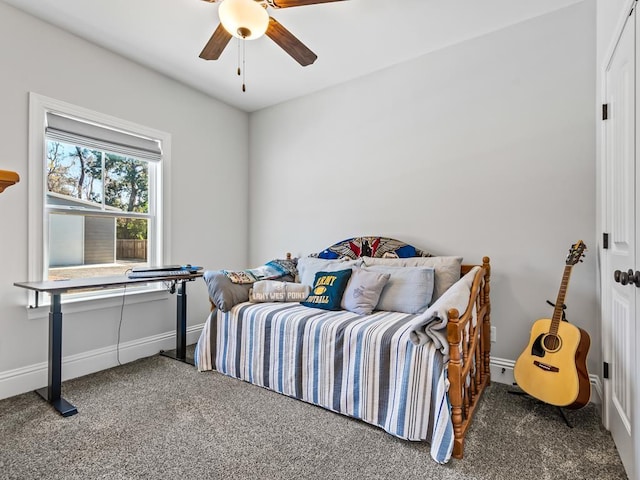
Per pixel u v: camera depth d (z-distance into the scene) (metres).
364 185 3.08
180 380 2.46
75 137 2.49
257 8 1.72
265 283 2.73
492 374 2.45
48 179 2.43
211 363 2.64
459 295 1.75
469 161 2.55
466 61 2.56
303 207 3.50
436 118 2.70
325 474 1.46
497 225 2.44
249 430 1.80
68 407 2.00
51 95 2.36
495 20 2.33
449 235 2.64
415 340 1.65
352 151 3.15
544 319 2.08
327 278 2.57
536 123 2.30
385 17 2.28
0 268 2.15
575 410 2.01
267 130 3.77
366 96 3.06
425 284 2.34
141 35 2.47
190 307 3.34
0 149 2.14
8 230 2.18
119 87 2.74
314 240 3.42
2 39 2.15
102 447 1.64
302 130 3.49
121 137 2.77
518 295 2.36
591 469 1.48
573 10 2.18
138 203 2.98
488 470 1.48
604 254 1.87
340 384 1.97
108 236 2.78
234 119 3.76
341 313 2.32
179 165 3.21
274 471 1.47
